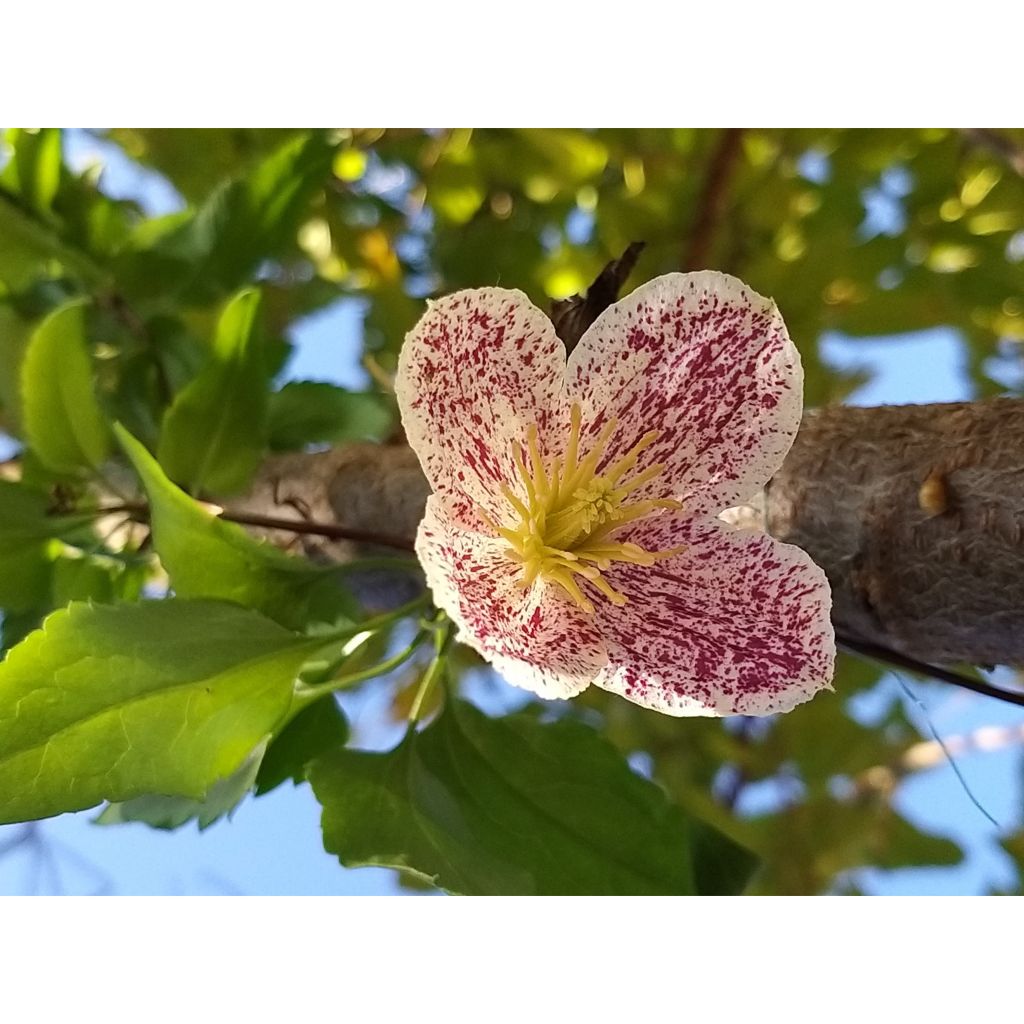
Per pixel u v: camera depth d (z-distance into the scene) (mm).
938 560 101
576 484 105
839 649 123
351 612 128
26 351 133
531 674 95
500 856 105
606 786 111
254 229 158
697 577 105
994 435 99
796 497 111
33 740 88
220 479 133
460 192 219
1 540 129
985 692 108
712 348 105
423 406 95
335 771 103
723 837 127
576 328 114
